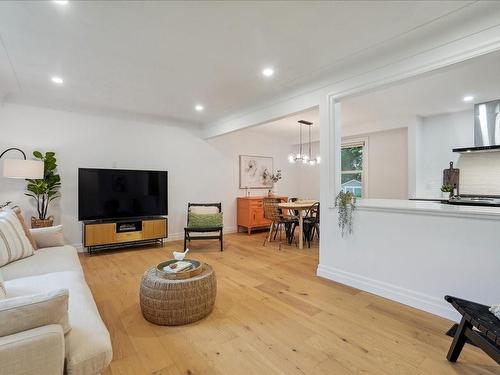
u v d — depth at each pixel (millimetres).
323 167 3172
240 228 6402
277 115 3820
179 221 5523
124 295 2709
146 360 1712
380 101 4219
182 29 2217
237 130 4777
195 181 5738
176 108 4480
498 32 1916
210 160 5957
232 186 6348
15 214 2572
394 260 2576
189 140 5641
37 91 3686
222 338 1958
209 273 2352
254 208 6078
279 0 1868
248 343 1897
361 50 2547
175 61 2787
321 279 3148
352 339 1939
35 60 2768
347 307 2436
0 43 2432
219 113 4812
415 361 1700
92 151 4566
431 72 2314
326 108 3125
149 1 1872
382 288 2652
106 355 1146
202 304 2201
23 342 919
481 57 2023
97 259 3998
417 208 2389
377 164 5871
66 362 1066
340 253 3035
